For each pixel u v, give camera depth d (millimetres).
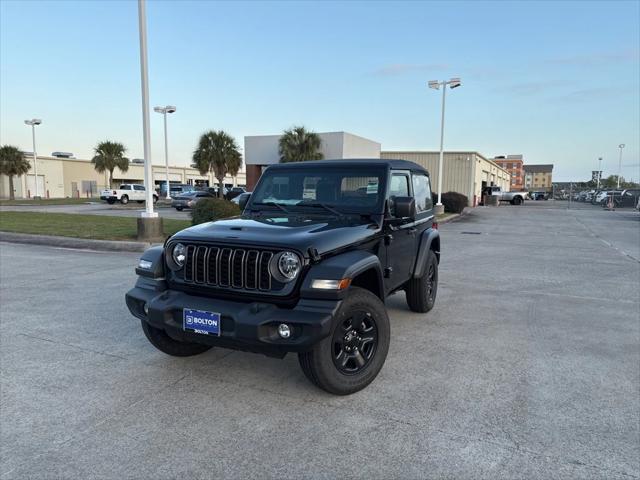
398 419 3326
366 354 3799
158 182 74312
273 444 3004
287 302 3344
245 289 3418
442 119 27328
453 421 3303
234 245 3482
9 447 2945
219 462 2809
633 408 3514
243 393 3727
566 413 3426
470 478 2662
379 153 38219
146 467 2756
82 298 6668
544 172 180625
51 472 2699
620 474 2707
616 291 7664
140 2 12273
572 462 2820
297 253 3314
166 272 3854
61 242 12719
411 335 5195
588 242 15141
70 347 4711
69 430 3158
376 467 2762
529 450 2943
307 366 3459
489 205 45375
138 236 12766
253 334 3188
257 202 4926
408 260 5219
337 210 4496
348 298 3555
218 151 38344
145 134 12570
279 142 32938
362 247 3963
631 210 38812
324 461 2822
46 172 58281
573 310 6391
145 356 4492
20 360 4367
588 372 4191
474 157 39094
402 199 4207
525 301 6895
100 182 65375
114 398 3627
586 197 68500
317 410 3453
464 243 14602
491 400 3627
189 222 19250
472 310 6320
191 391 3756
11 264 9477
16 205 35625
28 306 6230
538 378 4051
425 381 3973
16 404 3516
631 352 4723
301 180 4812
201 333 3434
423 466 2773
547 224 22859
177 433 3131
